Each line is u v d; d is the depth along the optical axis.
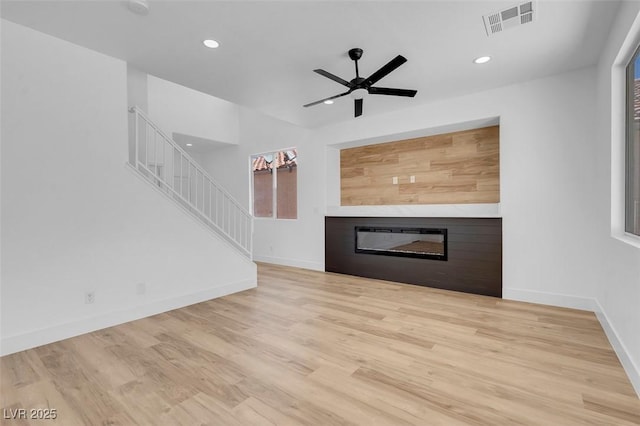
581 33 2.49
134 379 2.01
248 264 4.29
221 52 2.80
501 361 2.21
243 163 6.75
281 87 3.59
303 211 5.75
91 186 2.83
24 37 2.45
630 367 1.95
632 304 1.98
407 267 4.52
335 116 4.73
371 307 3.45
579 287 3.28
